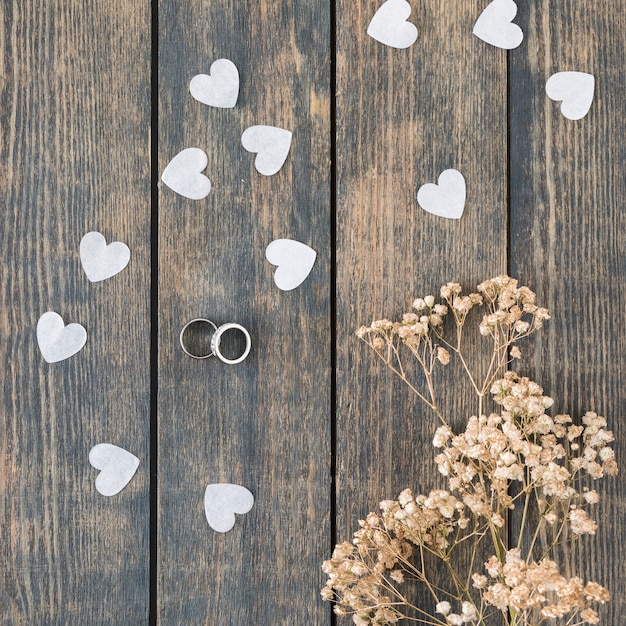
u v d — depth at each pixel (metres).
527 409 0.70
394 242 0.74
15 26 0.72
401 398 0.74
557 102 0.75
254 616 0.73
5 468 0.72
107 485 0.73
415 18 0.75
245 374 0.73
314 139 0.74
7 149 0.72
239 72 0.74
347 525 0.74
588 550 0.74
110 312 0.73
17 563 0.72
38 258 0.72
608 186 0.75
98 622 0.72
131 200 0.73
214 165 0.73
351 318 0.74
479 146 0.75
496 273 0.75
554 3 0.75
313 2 0.74
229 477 0.73
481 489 0.70
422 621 0.72
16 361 0.72
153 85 0.73
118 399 0.73
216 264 0.73
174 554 0.73
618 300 0.75
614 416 0.75
